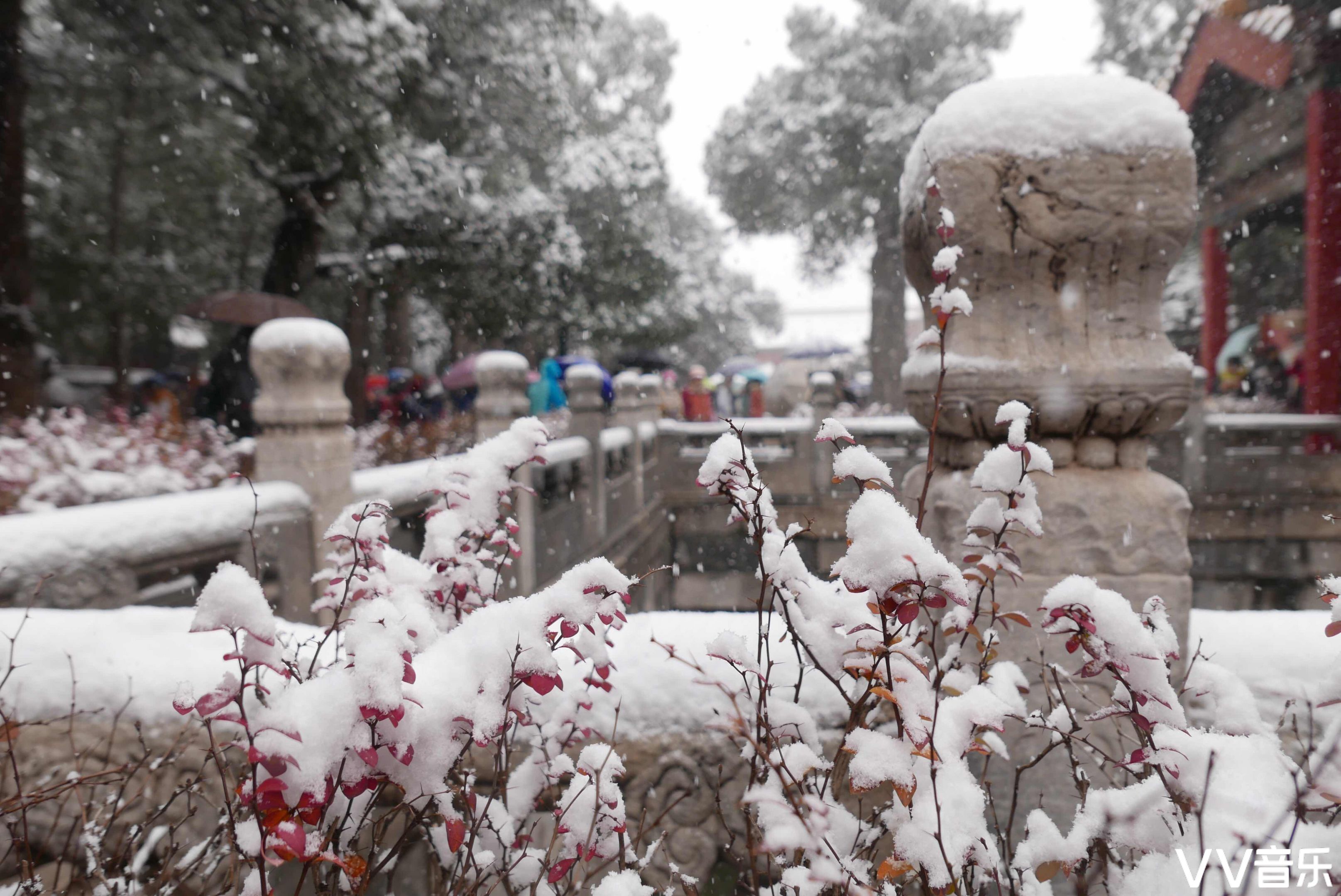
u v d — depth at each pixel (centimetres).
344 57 1075
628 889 118
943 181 186
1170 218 179
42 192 1898
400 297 1920
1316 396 1084
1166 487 185
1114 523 182
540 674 113
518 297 1811
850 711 142
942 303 152
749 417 1605
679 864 164
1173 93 1454
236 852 115
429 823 139
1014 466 143
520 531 466
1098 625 120
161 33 1127
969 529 148
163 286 2089
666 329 2895
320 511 344
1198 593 945
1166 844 109
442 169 1612
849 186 2559
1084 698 160
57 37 1321
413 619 113
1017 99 184
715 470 134
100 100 1741
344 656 177
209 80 1255
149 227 2188
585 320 2266
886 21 2492
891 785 146
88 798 167
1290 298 1944
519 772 148
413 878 164
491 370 513
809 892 100
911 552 111
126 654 179
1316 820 130
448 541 157
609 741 166
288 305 1227
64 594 231
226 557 294
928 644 181
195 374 1547
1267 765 107
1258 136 1325
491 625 118
